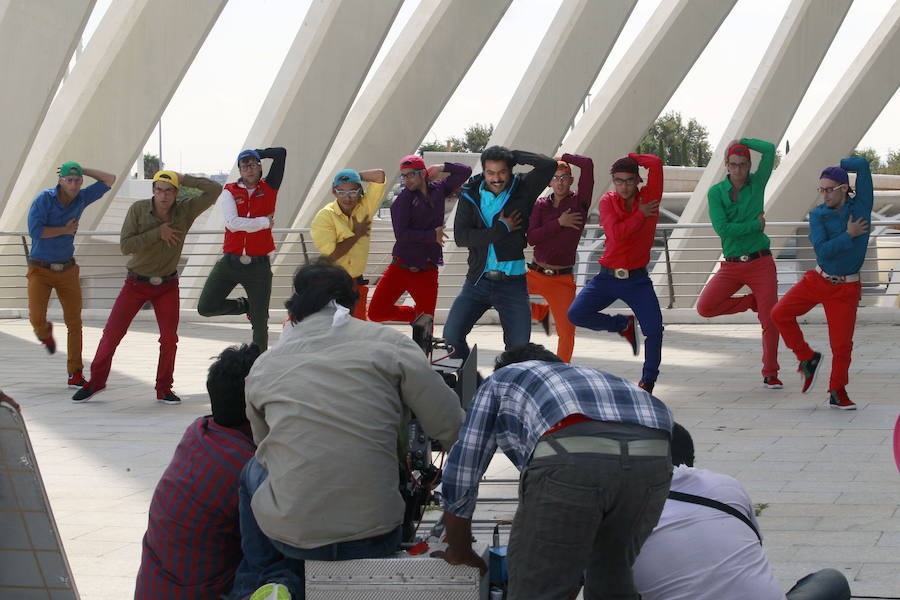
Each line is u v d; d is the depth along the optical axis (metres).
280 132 15.53
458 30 16.30
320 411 3.23
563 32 16.36
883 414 7.51
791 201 19.11
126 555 4.88
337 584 3.24
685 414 7.77
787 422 7.36
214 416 3.69
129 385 9.65
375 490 3.25
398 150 16.64
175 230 8.44
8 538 3.26
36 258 9.09
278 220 15.70
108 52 15.80
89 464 6.69
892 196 29.03
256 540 3.42
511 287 7.28
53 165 16.03
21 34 14.08
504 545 4.12
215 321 14.89
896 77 18.62
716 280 8.63
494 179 7.06
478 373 4.57
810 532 4.93
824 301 7.62
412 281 8.46
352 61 15.38
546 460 3.05
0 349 12.16
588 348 11.54
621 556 3.19
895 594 4.10
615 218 7.59
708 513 3.29
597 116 17.47
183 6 15.48
